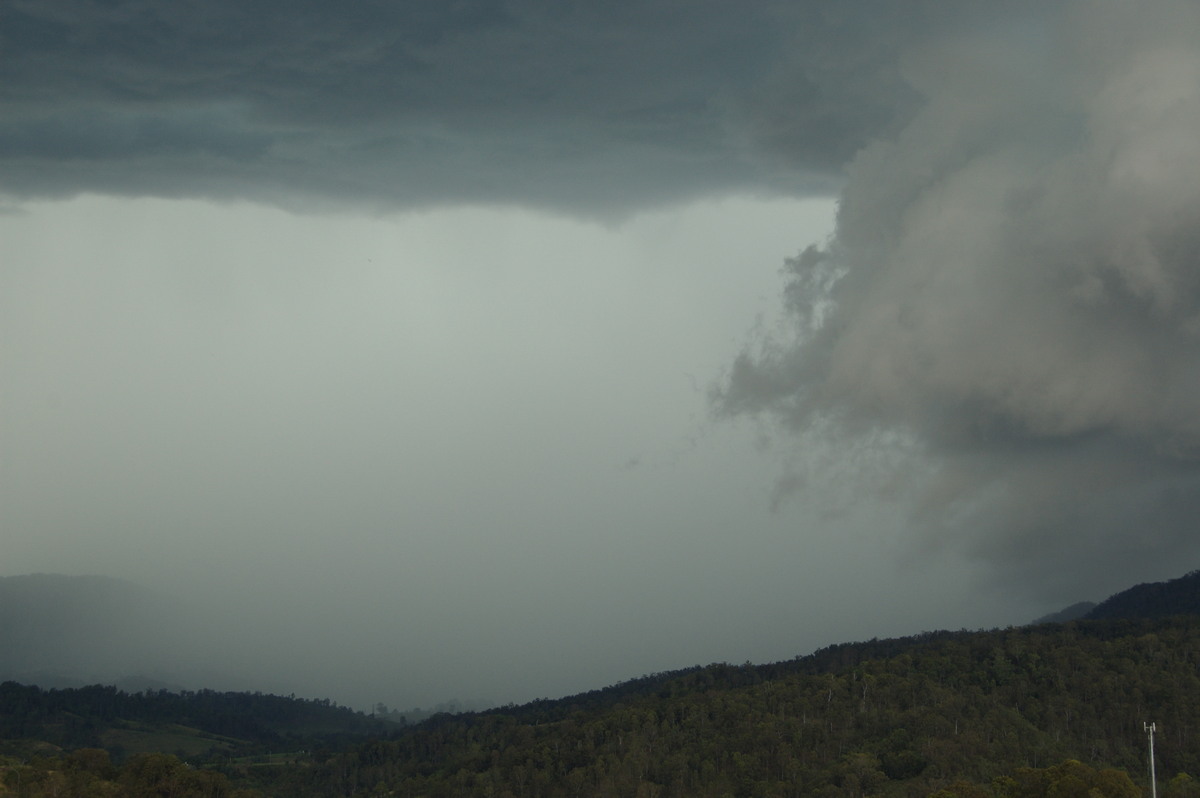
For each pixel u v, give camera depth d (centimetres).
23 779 17800
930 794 15862
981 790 15375
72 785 18000
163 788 18412
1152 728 14962
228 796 19275
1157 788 16062
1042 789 14662
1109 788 13688
